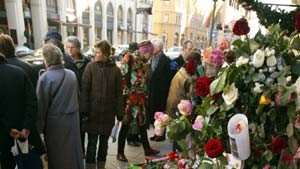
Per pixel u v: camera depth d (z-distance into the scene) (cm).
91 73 335
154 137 479
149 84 446
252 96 137
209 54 161
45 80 295
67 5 3108
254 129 138
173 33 5106
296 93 129
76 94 312
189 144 169
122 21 4159
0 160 268
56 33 373
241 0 167
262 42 139
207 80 153
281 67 133
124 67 389
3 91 259
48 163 310
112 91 340
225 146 147
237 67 138
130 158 410
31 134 278
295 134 139
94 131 340
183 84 328
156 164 263
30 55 1025
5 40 304
